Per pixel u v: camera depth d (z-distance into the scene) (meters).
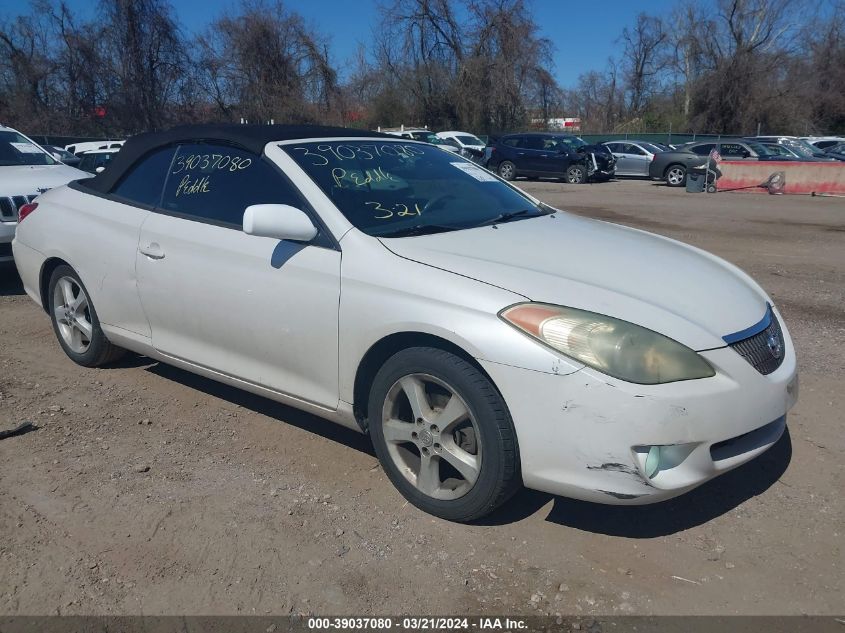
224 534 3.08
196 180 4.04
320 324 3.33
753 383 2.87
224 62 39.12
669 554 2.95
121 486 3.45
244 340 3.68
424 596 2.72
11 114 36.28
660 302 2.92
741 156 22.12
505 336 2.79
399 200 3.68
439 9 41.38
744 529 3.11
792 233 11.38
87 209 4.58
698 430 2.71
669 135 40.97
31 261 5.00
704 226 12.30
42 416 4.18
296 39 40.19
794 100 43.59
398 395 3.22
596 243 3.52
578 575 2.83
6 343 5.47
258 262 3.55
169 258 3.95
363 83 44.91
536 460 2.81
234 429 4.06
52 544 3.01
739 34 44.12
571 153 24.61
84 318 4.83
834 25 43.78
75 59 36.09
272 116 39.56
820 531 3.09
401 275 3.10
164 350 4.17
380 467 3.64
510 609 2.66
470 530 3.11
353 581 2.80
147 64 36.16
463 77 41.66
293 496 3.37
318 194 3.49
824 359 5.10
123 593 2.73
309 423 4.13
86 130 36.31
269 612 2.64
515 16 41.00
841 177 18.67
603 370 2.68
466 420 2.99
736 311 3.07
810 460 3.67
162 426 4.09
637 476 2.68
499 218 3.84
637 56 55.12
